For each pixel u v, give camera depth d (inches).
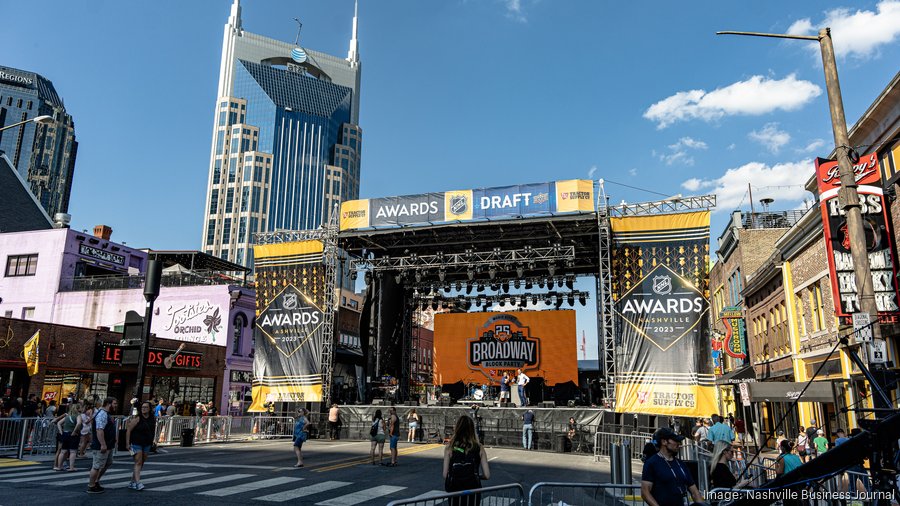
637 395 970.7
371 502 441.1
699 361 954.7
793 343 997.8
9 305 1579.7
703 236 991.6
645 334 985.5
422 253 1289.4
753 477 465.4
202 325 1520.7
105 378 1222.9
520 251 1167.0
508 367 1417.3
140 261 1803.6
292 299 1198.9
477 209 1093.8
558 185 1062.4
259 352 1194.6
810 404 951.0
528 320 1433.3
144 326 735.1
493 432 1083.3
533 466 732.7
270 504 421.7
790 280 1023.0
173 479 534.9
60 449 593.3
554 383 1385.3
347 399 1375.5
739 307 1381.6
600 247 1030.4
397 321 1389.0
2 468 595.2
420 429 1111.0
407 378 1413.6
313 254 1203.9
